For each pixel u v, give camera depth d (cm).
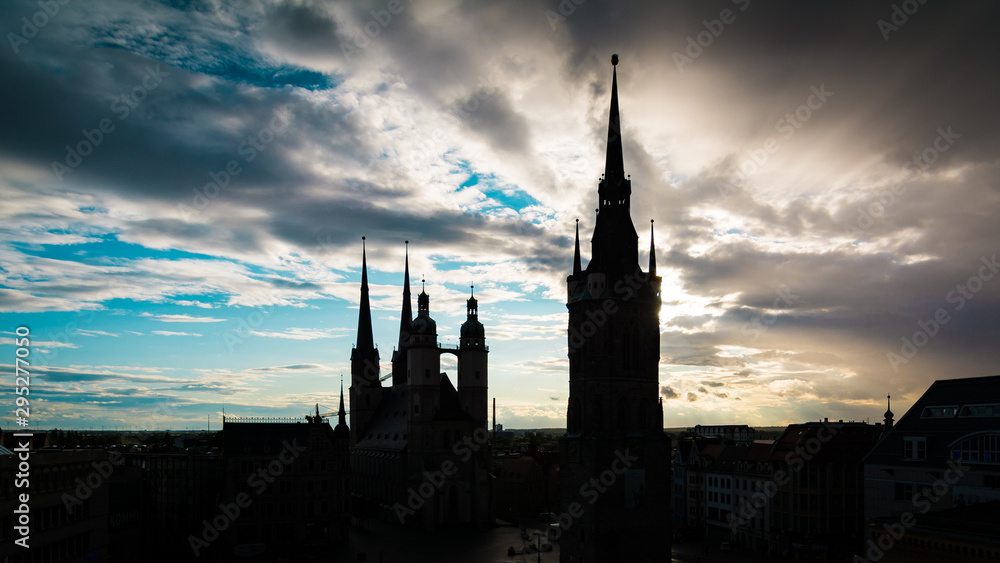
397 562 12206
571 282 11338
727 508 14450
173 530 13650
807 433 12056
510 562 12212
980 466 7588
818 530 11569
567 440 10931
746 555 12588
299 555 12838
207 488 14062
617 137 11475
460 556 12781
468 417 16788
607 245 11119
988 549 6116
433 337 16875
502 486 19850
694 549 13188
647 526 10575
